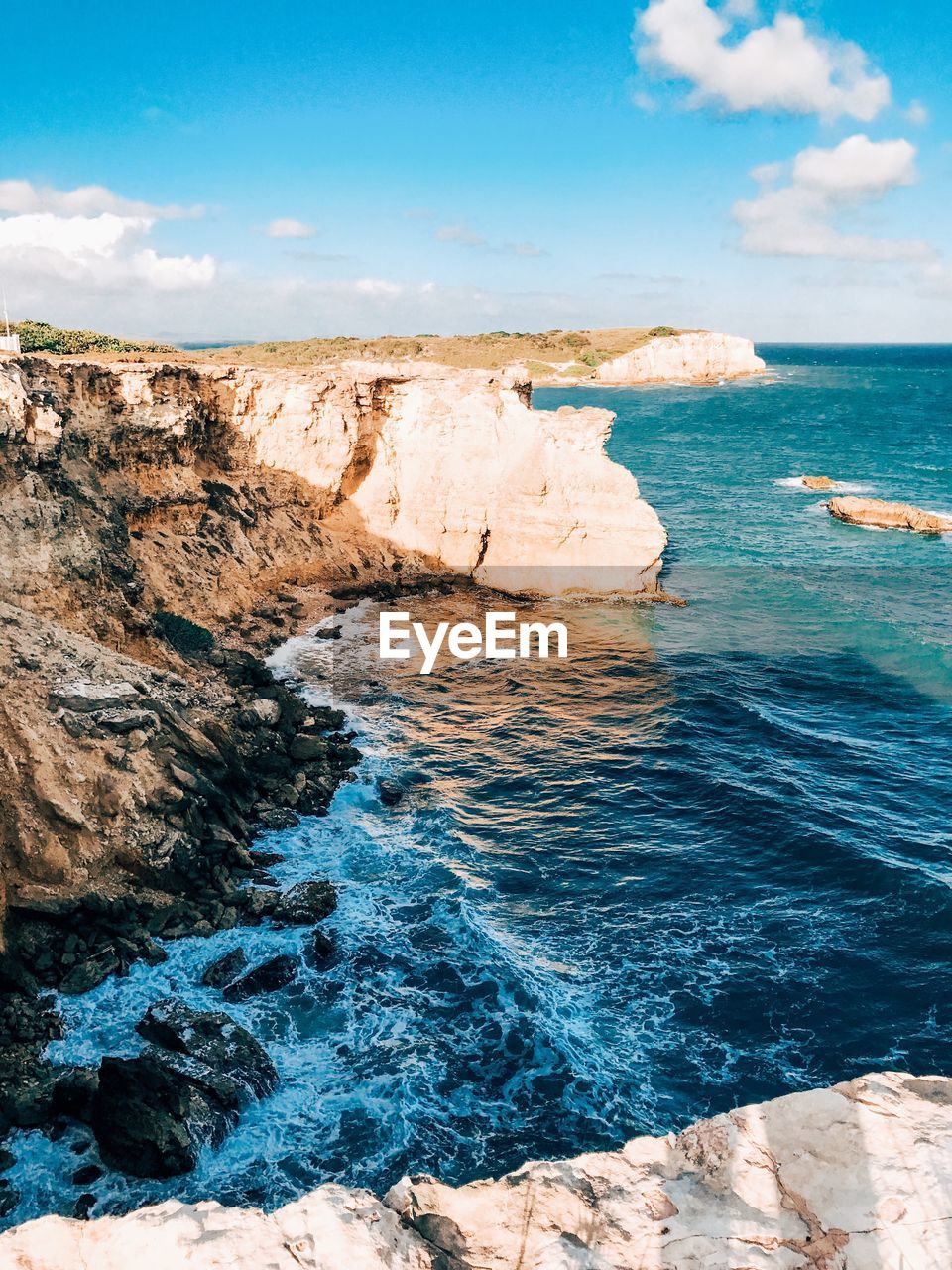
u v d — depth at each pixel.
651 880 28.86
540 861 29.92
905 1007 23.50
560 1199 7.47
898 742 38.44
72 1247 7.34
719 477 100.75
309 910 26.69
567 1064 21.64
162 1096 19.27
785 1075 21.44
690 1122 20.20
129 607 38.22
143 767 28.14
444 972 24.67
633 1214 7.22
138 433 47.19
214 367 54.00
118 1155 18.58
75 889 25.14
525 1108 20.47
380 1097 20.66
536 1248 7.05
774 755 37.09
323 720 39.12
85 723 27.83
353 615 52.91
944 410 173.62
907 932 26.27
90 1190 18.11
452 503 59.47
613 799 33.75
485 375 59.25
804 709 41.78
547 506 57.78
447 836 31.17
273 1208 17.91
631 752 37.25
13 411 38.00
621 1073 21.47
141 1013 22.75
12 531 34.72
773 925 26.69
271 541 54.31
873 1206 6.90
